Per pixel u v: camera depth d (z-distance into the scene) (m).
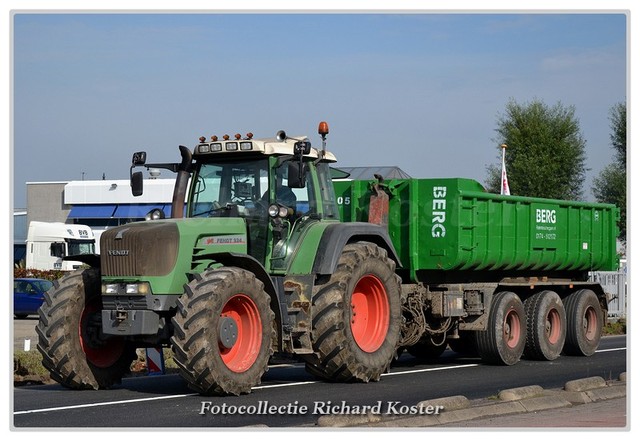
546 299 20.52
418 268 18.45
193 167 16.08
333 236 15.75
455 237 18.14
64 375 14.78
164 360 18.84
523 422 11.88
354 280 15.76
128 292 14.14
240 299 14.09
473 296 19.00
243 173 15.74
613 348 24.39
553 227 21.20
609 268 23.64
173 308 14.18
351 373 15.59
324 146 16.58
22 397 14.20
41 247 50.53
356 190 18.98
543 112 62.00
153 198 57.47
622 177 56.25
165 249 14.16
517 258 19.95
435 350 20.75
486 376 17.16
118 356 15.43
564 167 61.19
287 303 15.46
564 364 19.77
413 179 18.55
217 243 14.84
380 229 16.94
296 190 16.05
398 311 16.67
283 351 15.12
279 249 15.66
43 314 14.87
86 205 60.78
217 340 13.66
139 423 11.75
